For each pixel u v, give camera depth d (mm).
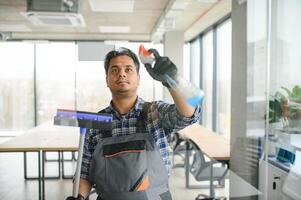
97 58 3547
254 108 2898
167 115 1051
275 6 2762
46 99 7645
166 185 1085
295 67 2672
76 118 1001
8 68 7613
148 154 1048
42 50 7551
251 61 2906
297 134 2531
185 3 4156
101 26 6043
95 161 1057
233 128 3238
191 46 7418
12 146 3314
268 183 2713
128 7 4637
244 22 2982
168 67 890
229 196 3195
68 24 4609
